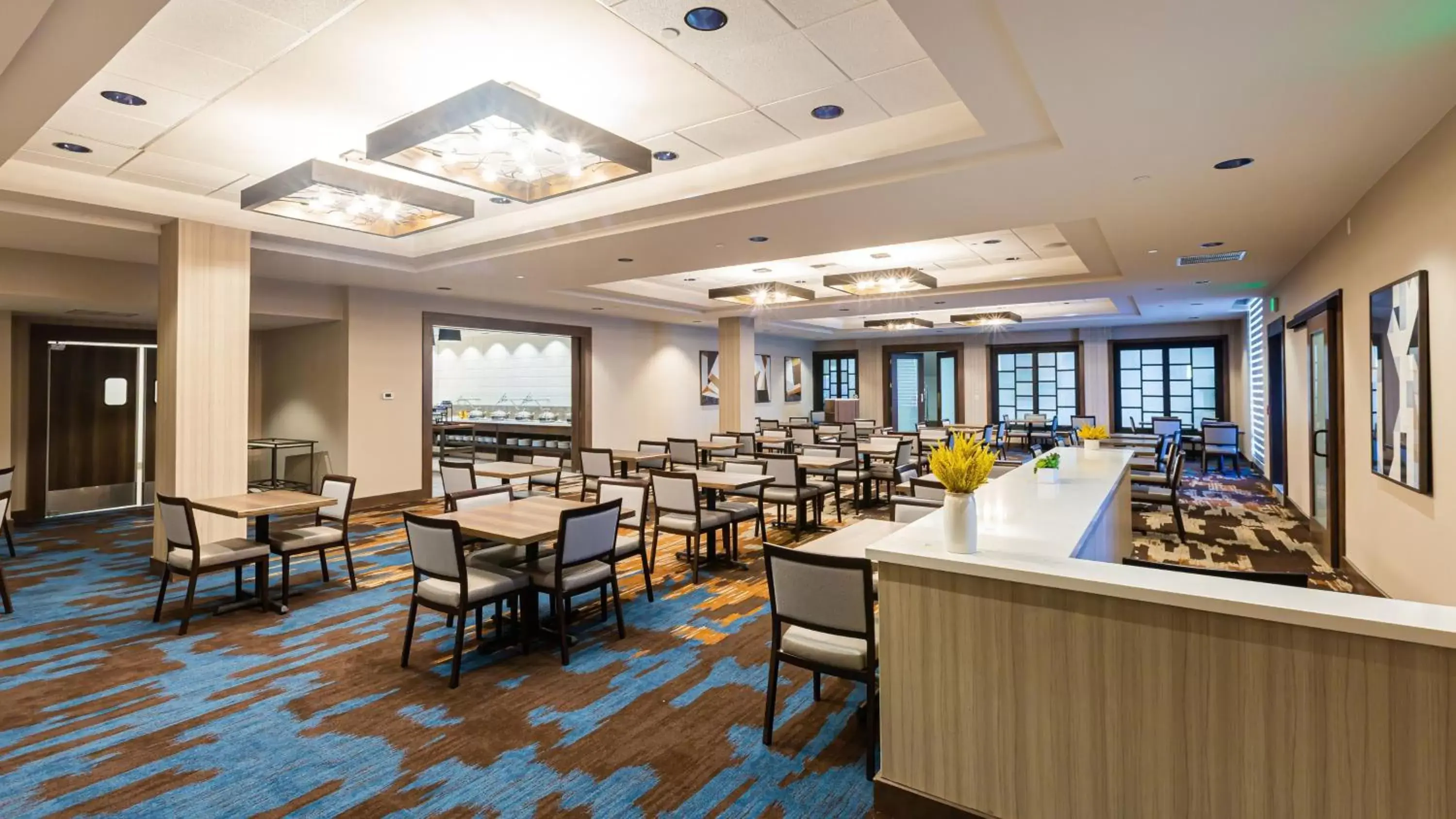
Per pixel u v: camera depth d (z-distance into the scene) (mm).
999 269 8734
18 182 4551
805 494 6664
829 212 4867
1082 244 6266
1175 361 14195
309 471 8852
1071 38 2490
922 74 3391
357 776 2607
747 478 5762
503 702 3227
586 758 2734
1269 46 2545
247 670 3604
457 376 14938
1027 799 2115
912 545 2424
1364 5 2268
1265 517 7602
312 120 3943
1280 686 1751
